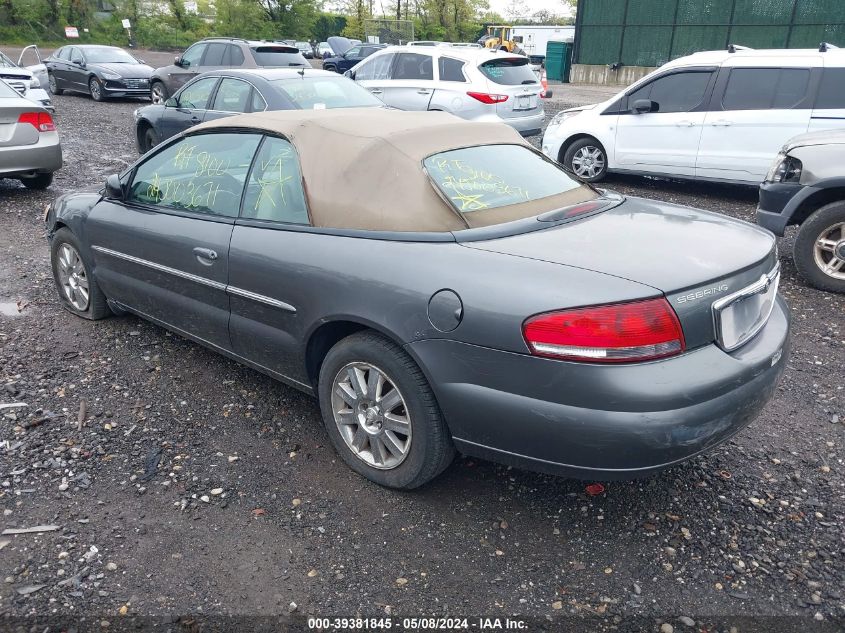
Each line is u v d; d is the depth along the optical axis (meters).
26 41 43.44
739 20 21.64
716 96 8.72
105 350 4.48
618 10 23.88
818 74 7.98
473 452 2.78
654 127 9.30
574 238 2.88
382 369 2.92
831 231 5.68
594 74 25.02
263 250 3.31
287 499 3.04
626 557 2.72
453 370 2.67
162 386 4.03
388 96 11.45
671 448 2.45
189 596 2.50
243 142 3.69
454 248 2.82
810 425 3.68
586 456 2.49
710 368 2.53
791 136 8.17
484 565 2.67
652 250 2.76
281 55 13.52
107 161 10.73
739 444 3.49
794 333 4.91
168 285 3.99
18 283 5.74
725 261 2.72
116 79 18.03
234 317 3.60
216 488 3.11
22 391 3.92
